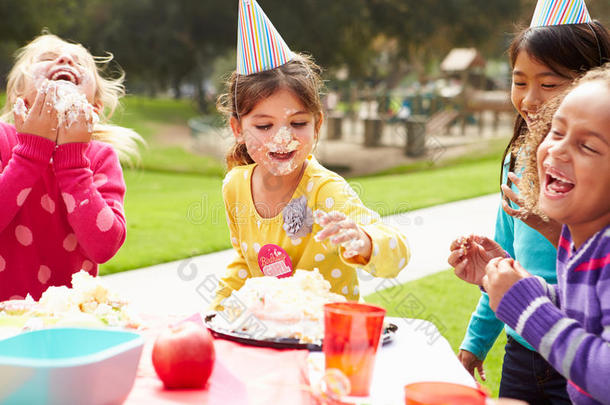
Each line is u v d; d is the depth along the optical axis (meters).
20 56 2.11
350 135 22.47
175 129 21.81
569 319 1.10
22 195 1.83
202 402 1.05
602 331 1.11
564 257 1.28
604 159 1.07
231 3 18.61
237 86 1.75
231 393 1.09
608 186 1.08
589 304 1.13
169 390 1.11
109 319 1.41
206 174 15.69
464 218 7.39
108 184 2.02
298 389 1.10
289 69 1.73
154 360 1.12
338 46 18.05
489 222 7.15
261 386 1.12
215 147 18.06
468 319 4.06
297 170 1.84
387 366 1.30
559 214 1.13
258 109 1.71
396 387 1.18
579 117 1.09
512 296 1.15
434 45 20.89
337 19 17.41
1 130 2.03
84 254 2.06
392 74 29.19
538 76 1.79
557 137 1.13
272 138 1.71
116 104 2.32
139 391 1.10
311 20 17.41
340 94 23.59
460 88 22.31
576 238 1.19
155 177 14.70
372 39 19.23
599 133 1.07
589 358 1.05
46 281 2.01
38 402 0.91
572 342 1.07
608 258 1.10
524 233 1.84
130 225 7.35
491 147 18.59
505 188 1.46
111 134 2.23
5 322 1.36
